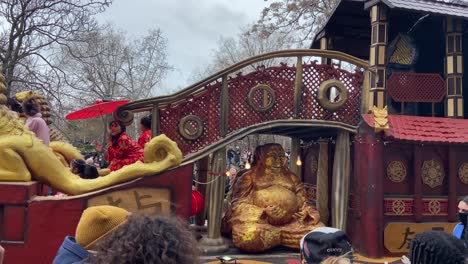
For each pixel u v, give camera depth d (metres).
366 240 7.54
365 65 7.93
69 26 15.68
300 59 7.78
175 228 1.56
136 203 6.20
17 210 5.79
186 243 1.52
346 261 2.03
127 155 7.23
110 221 2.48
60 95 17.47
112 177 6.23
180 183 6.38
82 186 6.13
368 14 9.23
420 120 7.84
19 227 5.79
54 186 6.14
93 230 2.46
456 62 8.06
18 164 5.87
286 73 7.83
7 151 5.83
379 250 7.47
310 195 9.84
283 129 8.49
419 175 7.77
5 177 5.83
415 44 8.95
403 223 7.66
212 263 6.71
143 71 32.91
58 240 5.83
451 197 7.85
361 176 7.76
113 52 28.67
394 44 8.98
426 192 7.90
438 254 2.30
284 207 7.81
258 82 7.70
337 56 7.91
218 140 7.41
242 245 7.38
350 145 8.30
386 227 7.57
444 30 8.23
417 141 7.48
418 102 8.90
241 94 7.61
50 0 15.05
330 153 9.13
